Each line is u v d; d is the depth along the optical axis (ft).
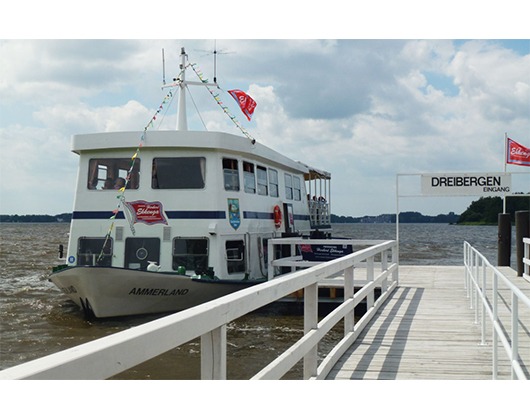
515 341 16.24
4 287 68.59
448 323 33.27
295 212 69.41
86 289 42.68
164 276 43.21
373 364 24.17
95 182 48.01
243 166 51.75
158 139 46.32
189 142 46.14
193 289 44.83
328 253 50.93
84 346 7.56
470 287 41.50
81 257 47.60
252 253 52.65
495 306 20.62
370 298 35.37
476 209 517.14
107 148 46.93
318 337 19.42
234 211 49.11
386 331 30.99
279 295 15.01
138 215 46.78
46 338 41.27
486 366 24.03
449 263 126.93
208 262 46.21
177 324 9.33
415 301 41.96
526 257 56.08
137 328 8.68
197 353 35.58
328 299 51.08
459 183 60.75
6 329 43.78
